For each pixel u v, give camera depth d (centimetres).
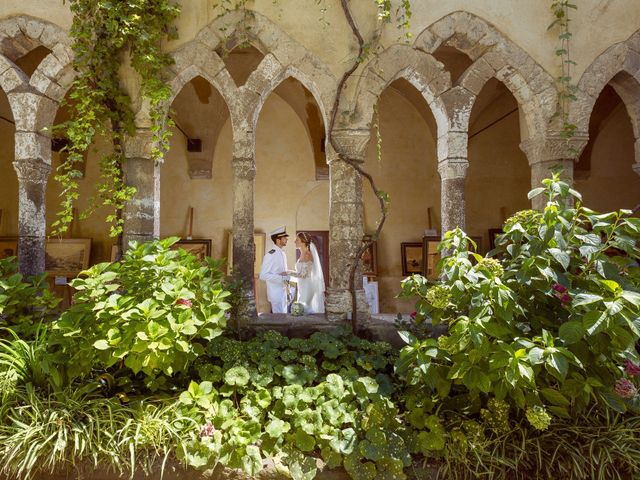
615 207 821
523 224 263
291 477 233
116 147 361
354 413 254
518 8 372
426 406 256
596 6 374
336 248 359
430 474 237
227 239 816
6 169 797
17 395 252
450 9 368
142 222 358
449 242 262
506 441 237
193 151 817
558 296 229
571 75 371
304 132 830
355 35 361
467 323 222
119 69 356
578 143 368
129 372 289
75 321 251
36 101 364
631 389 213
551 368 209
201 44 361
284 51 361
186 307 252
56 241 764
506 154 827
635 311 207
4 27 364
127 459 232
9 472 228
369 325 350
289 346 304
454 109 367
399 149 826
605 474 222
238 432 239
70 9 338
